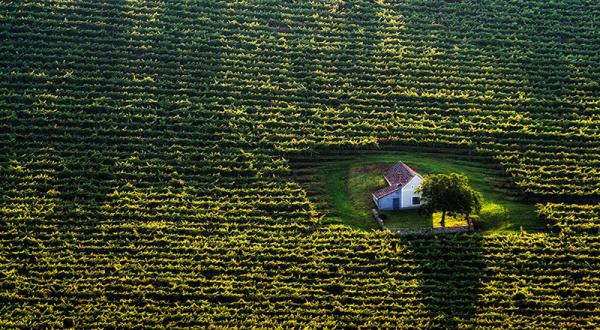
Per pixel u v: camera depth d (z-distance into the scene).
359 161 89.31
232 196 83.94
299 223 81.25
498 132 92.25
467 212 78.00
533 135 92.00
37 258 76.25
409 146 91.25
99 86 95.12
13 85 94.62
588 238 78.94
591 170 87.19
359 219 82.06
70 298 72.75
